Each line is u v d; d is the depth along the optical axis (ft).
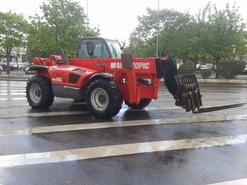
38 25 116.57
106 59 36.83
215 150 24.63
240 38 122.42
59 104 44.47
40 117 35.22
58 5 116.06
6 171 19.74
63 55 39.86
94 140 26.58
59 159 21.95
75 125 31.68
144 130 30.37
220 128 31.94
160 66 34.78
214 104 48.57
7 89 66.13
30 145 24.81
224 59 120.67
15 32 140.87
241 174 19.99
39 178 18.83
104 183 18.33
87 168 20.48
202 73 117.60
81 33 114.21
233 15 117.60
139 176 19.39
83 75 36.65
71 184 18.12
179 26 127.75
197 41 119.55
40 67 40.55
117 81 36.27
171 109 42.27
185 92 34.30
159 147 25.12
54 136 27.48
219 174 19.93
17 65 188.96
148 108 42.70
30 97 40.83
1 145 24.68
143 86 37.68
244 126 33.01
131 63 35.29
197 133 29.76
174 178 19.21
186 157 22.89
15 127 30.32
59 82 38.29
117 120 34.53
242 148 25.27
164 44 124.67
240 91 74.64
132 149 24.45
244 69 128.47
